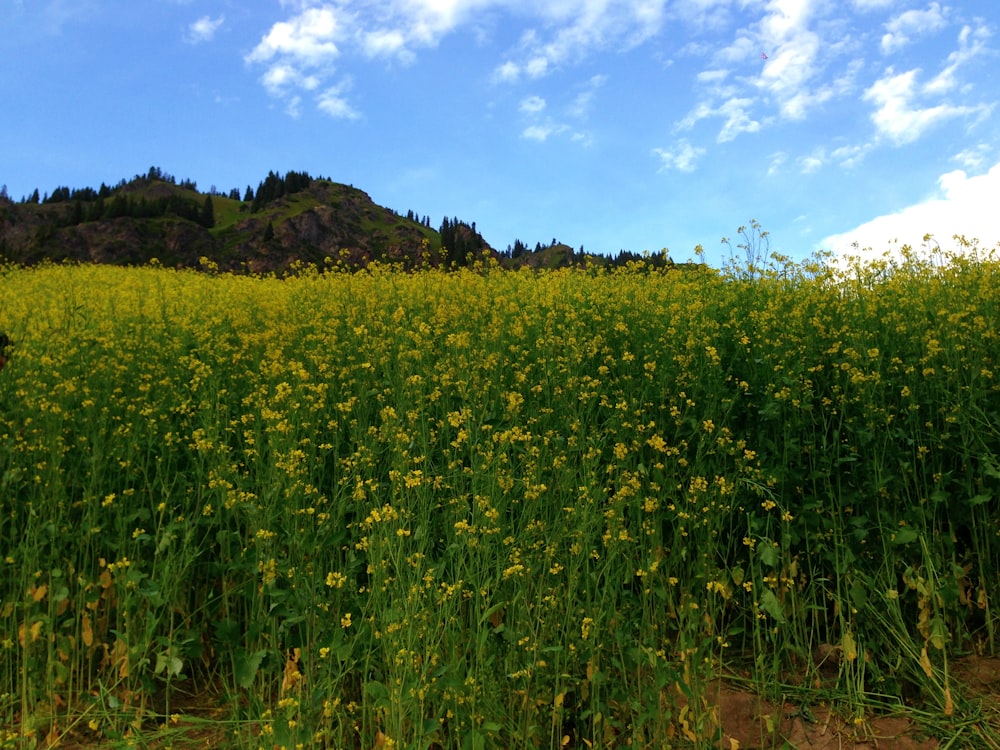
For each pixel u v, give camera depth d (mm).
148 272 14711
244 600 4125
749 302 6215
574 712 3461
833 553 4105
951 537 4137
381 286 8812
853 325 5418
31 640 3682
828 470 4258
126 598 3664
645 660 3330
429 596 3271
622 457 3936
